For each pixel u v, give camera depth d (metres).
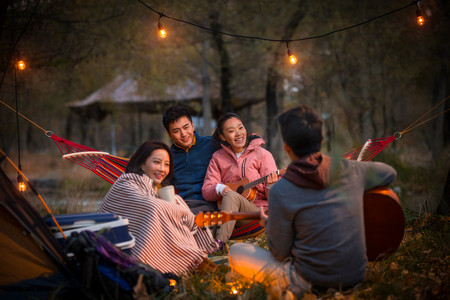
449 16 8.65
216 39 11.92
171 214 2.95
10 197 2.45
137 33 9.55
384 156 8.64
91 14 9.02
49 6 7.62
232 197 3.52
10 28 6.96
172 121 4.04
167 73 12.30
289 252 2.52
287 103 16.55
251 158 3.94
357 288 2.54
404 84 11.25
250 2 10.83
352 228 2.35
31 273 2.54
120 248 2.59
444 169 7.45
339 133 4.35
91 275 2.36
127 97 16.44
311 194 2.36
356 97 12.15
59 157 19.70
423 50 9.89
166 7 8.51
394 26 9.56
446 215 4.30
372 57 10.80
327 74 11.77
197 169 4.13
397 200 2.53
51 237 2.51
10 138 10.30
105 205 3.04
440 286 2.77
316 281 2.39
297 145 2.43
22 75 8.41
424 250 3.49
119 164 4.26
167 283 2.58
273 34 11.24
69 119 28.00
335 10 10.21
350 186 2.39
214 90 15.32
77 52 9.24
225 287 2.72
